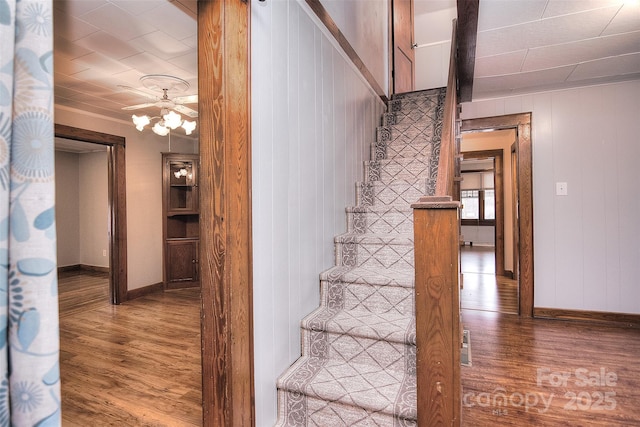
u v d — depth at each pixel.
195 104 3.92
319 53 2.18
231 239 1.32
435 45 4.95
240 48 1.37
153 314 3.91
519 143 3.66
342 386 1.58
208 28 1.31
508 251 5.61
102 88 3.38
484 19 2.11
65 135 3.95
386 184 2.79
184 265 5.21
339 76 2.53
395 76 4.14
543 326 3.29
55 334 0.61
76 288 5.28
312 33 2.08
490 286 4.94
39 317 0.59
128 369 2.49
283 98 1.73
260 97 1.54
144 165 4.89
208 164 1.33
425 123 3.50
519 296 3.66
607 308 3.39
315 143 2.11
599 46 2.49
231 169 1.32
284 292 1.73
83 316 3.84
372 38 3.49
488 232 10.60
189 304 4.34
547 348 2.75
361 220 2.60
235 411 1.34
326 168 2.28
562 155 3.52
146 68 2.95
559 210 3.53
